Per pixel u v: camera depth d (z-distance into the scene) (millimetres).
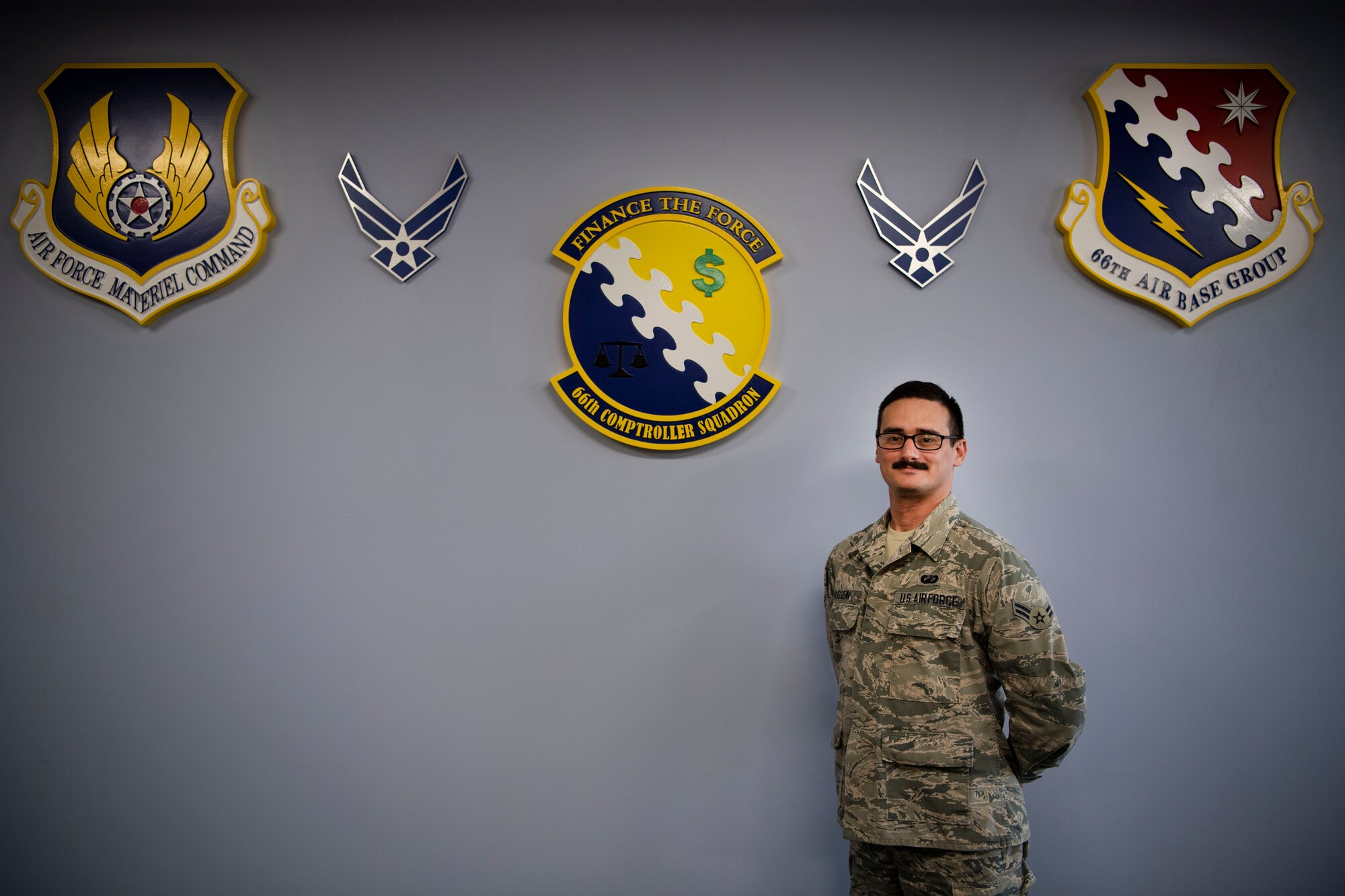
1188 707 1807
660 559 1830
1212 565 1819
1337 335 1830
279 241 1862
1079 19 1859
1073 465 1829
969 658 1404
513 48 1873
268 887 1814
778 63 1869
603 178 1861
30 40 1876
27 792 1833
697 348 1822
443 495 1845
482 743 1822
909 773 1386
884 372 1835
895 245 1839
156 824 1824
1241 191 1825
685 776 1812
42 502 1854
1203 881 1789
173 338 1864
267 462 1854
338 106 1870
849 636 1518
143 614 1846
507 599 1833
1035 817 1801
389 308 1857
